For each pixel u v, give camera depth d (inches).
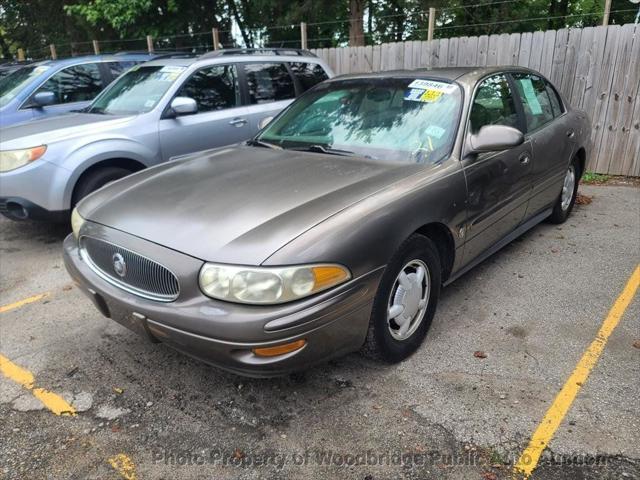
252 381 113.8
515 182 149.6
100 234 109.7
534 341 126.2
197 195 112.3
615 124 273.1
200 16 604.7
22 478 90.0
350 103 149.2
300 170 122.2
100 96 238.7
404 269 112.3
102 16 524.4
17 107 264.5
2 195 182.5
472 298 148.7
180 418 103.3
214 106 229.1
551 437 94.8
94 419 104.0
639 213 221.1
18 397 111.3
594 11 521.7
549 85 191.5
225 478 88.8
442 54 309.6
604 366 115.3
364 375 114.1
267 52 255.8
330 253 92.5
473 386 109.7
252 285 88.4
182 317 92.3
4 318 146.6
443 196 117.8
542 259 174.9
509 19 514.0
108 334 135.8
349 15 529.0
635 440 93.6
